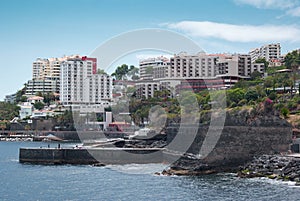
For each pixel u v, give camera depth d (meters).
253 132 106.88
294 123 158.00
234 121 110.94
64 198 83.88
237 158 105.75
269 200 75.88
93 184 97.69
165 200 78.38
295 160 95.94
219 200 76.75
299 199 76.44
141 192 86.06
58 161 136.12
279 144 108.81
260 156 105.38
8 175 114.88
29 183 101.94
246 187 87.00
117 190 89.38
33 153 139.00
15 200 84.00
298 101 189.38
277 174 97.62
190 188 87.75
